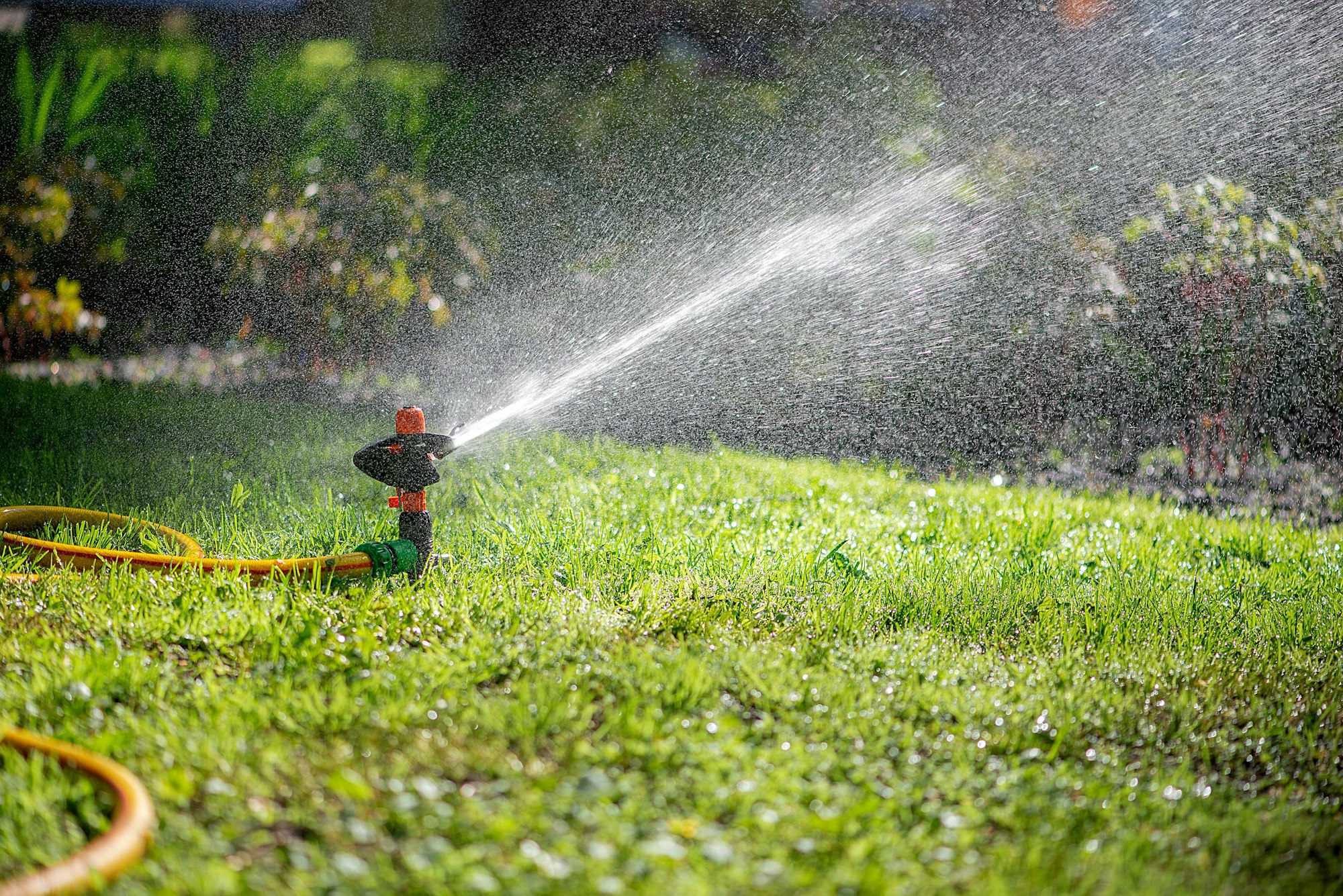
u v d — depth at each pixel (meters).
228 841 3.23
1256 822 3.82
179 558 5.84
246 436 10.30
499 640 5.07
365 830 3.23
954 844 3.46
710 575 6.43
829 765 3.92
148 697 4.23
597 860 3.13
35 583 5.50
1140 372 12.06
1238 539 8.27
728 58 16.64
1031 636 5.87
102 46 15.09
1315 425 11.40
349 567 5.78
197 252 13.47
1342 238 11.40
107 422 10.50
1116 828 3.69
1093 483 11.30
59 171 13.14
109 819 3.37
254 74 15.01
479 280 13.55
